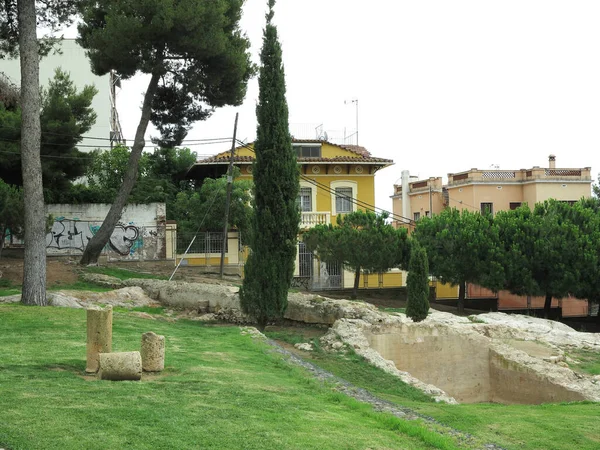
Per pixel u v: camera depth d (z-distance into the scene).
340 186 44.41
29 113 19.92
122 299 25.27
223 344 16.28
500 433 10.45
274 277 21.53
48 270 29.80
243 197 37.88
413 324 20.84
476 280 34.47
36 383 9.55
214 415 8.48
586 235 32.53
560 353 22.06
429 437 8.78
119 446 6.84
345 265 35.62
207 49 28.16
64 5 23.31
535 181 49.25
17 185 34.47
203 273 35.84
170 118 32.72
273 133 21.84
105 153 40.91
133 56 28.47
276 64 22.02
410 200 58.56
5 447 6.50
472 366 20.70
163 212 37.28
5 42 24.25
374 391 14.00
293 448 7.45
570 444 10.08
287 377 12.58
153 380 10.58
